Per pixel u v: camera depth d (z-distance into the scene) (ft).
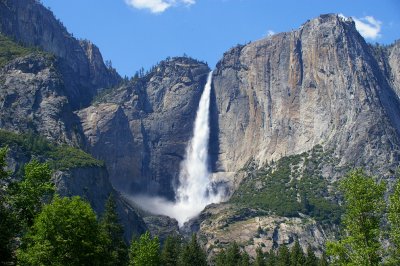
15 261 231.30
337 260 226.17
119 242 379.14
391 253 216.33
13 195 239.30
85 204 248.73
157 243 355.36
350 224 226.17
